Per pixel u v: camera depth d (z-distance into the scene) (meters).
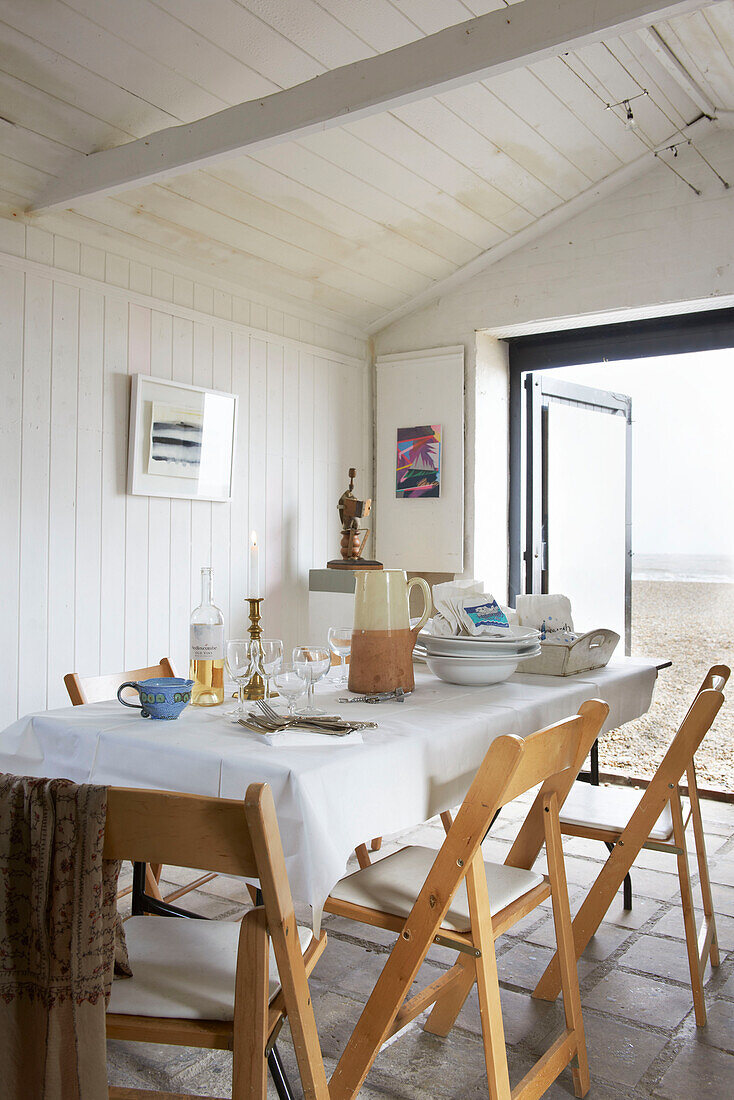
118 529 3.68
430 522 4.86
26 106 2.84
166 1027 1.36
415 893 1.80
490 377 4.82
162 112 3.02
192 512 4.02
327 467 4.82
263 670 2.12
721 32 3.08
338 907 1.76
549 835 1.95
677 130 3.91
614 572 5.49
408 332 4.97
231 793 1.67
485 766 1.57
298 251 4.06
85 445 3.54
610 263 4.26
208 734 1.91
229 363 4.20
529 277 4.50
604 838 2.30
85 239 3.54
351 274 4.38
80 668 3.53
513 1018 2.23
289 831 1.59
